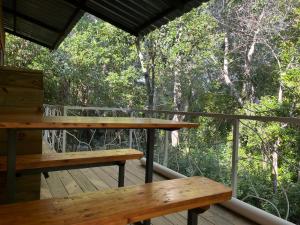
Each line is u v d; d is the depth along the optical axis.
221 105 11.14
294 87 8.12
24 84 2.36
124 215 1.32
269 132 4.20
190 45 10.58
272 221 2.22
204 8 10.73
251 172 3.48
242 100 10.96
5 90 2.31
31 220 1.21
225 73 11.14
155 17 4.08
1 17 5.61
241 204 2.51
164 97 11.78
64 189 3.10
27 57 11.84
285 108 8.07
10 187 1.80
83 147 6.49
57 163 2.28
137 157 2.72
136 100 12.28
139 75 11.93
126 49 11.71
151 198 1.52
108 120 2.18
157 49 10.96
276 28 10.01
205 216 2.46
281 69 9.55
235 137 2.65
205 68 11.20
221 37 10.80
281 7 9.99
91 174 3.75
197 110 11.41
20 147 2.43
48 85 11.52
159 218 2.43
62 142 5.34
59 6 5.00
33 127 1.67
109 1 4.11
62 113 5.18
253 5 10.42
